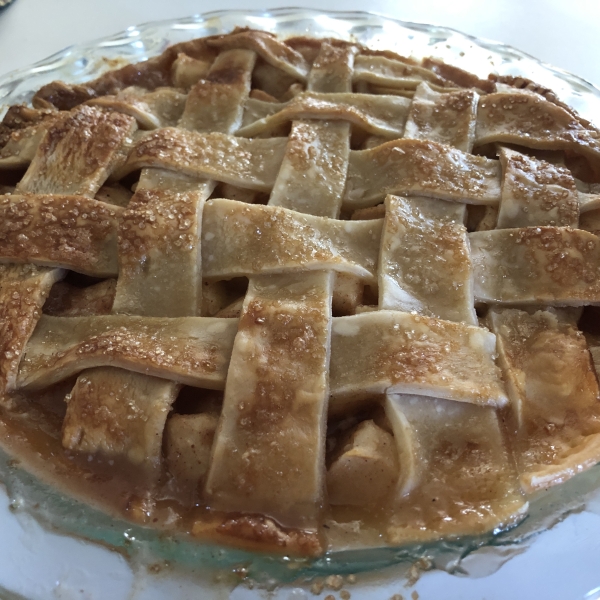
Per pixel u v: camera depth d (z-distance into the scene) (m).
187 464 0.21
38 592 0.18
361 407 0.21
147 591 0.19
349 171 0.25
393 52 0.33
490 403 0.20
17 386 0.22
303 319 0.20
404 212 0.23
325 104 0.27
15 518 0.20
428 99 0.28
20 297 0.23
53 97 0.32
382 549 0.19
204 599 0.18
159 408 0.20
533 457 0.20
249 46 0.30
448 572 0.18
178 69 0.31
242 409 0.20
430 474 0.20
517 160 0.25
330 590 0.18
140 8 0.43
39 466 0.21
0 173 0.28
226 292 0.24
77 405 0.21
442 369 0.20
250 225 0.23
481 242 0.23
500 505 0.19
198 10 0.42
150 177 0.25
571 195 0.24
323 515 0.20
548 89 0.31
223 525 0.19
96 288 0.24
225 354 0.21
